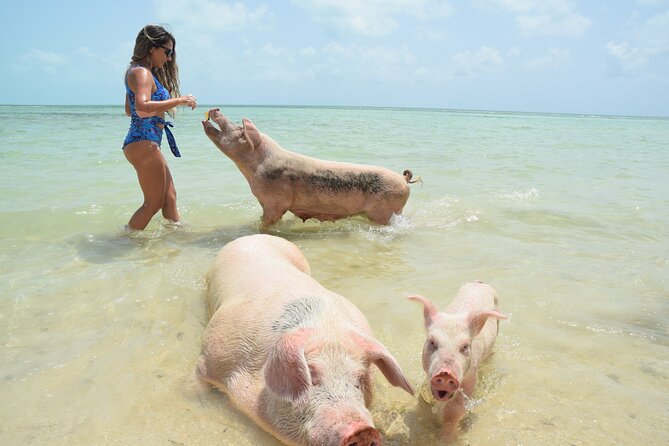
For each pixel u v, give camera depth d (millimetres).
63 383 3566
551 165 14359
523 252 6359
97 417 3242
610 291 5199
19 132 21250
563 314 4668
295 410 2840
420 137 24438
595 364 3885
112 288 5051
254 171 7102
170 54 6934
